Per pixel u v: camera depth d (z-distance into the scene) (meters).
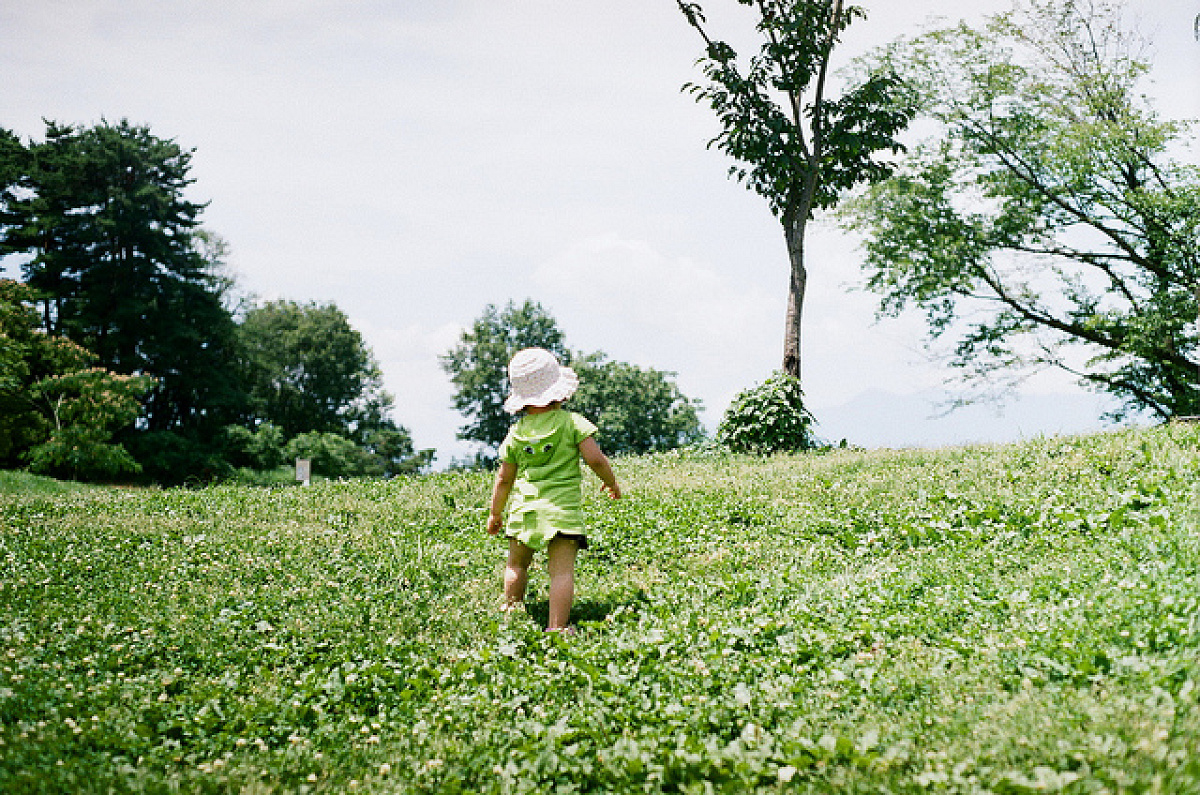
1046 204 28.70
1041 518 7.35
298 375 65.81
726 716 4.00
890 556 7.14
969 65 28.14
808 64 20.03
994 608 5.27
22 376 37.66
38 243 51.34
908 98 27.44
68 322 48.47
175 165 53.97
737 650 5.03
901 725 3.79
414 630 5.73
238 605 6.19
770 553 7.67
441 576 7.29
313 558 7.92
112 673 4.80
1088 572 5.59
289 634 5.57
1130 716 3.36
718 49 19.81
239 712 4.29
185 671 4.88
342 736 4.09
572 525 5.92
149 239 51.56
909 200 28.88
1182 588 4.49
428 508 10.86
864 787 3.16
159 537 8.79
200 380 53.72
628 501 10.58
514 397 6.25
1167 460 8.10
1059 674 4.06
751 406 17.39
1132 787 2.78
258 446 51.41
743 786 3.32
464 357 62.50
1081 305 29.39
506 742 3.96
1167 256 26.64
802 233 20.36
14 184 51.12
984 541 7.27
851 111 20.70
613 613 5.96
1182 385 27.62
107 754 3.74
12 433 38.91
